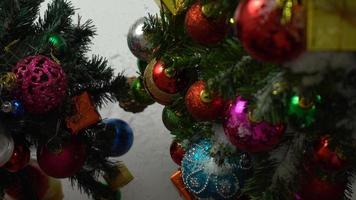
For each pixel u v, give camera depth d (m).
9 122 0.96
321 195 0.84
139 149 1.37
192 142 0.96
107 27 1.37
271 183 0.85
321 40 0.65
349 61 0.70
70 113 1.02
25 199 1.12
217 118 0.88
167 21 0.96
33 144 1.06
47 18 1.07
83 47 1.11
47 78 0.93
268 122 0.78
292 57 0.68
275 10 0.67
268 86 0.73
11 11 0.99
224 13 0.83
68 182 1.35
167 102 0.96
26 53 0.99
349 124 0.78
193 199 1.01
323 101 0.75
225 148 0.89
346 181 0.85
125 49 1.36
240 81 0.80
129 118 1.36
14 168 1.02
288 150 0.86
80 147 1.05
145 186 1.36
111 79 1.14
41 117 0.99
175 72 0.92
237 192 0.92
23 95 0.93
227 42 0.83
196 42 0.90
